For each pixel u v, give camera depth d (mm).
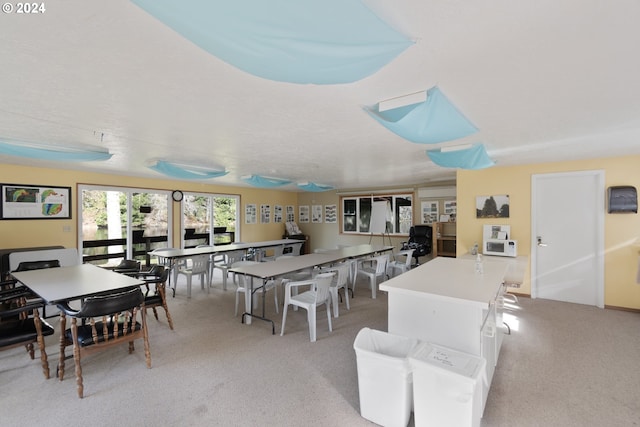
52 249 4492
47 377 2490
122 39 1373
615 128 2807
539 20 1245
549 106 2248
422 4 1146
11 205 4871
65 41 1381
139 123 2646
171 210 6949
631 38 1372
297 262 4336
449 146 3547
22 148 3281
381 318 3908
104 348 2404
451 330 2029
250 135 3086
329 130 2910
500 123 2646
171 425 1952
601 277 4266
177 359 2811
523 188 4758
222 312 4141
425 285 2324
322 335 3369
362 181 7320
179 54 1512
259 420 2000
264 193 9078
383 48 1335
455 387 1698
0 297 2889
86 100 2113
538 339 3250
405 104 2072
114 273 3354
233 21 1105
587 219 4355
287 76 1493
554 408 2123
